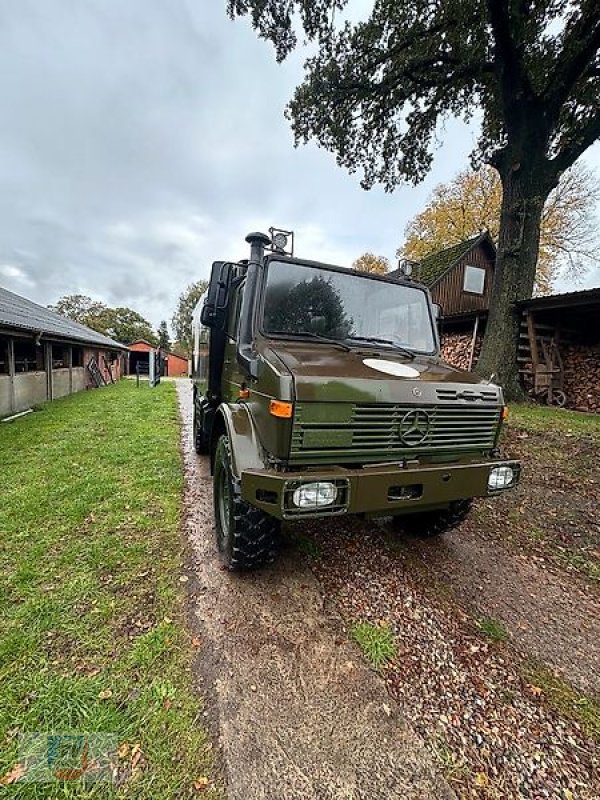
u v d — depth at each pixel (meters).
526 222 8.40
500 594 2.58
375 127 11.11
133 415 8.85
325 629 2.13
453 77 9.49
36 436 6.47
